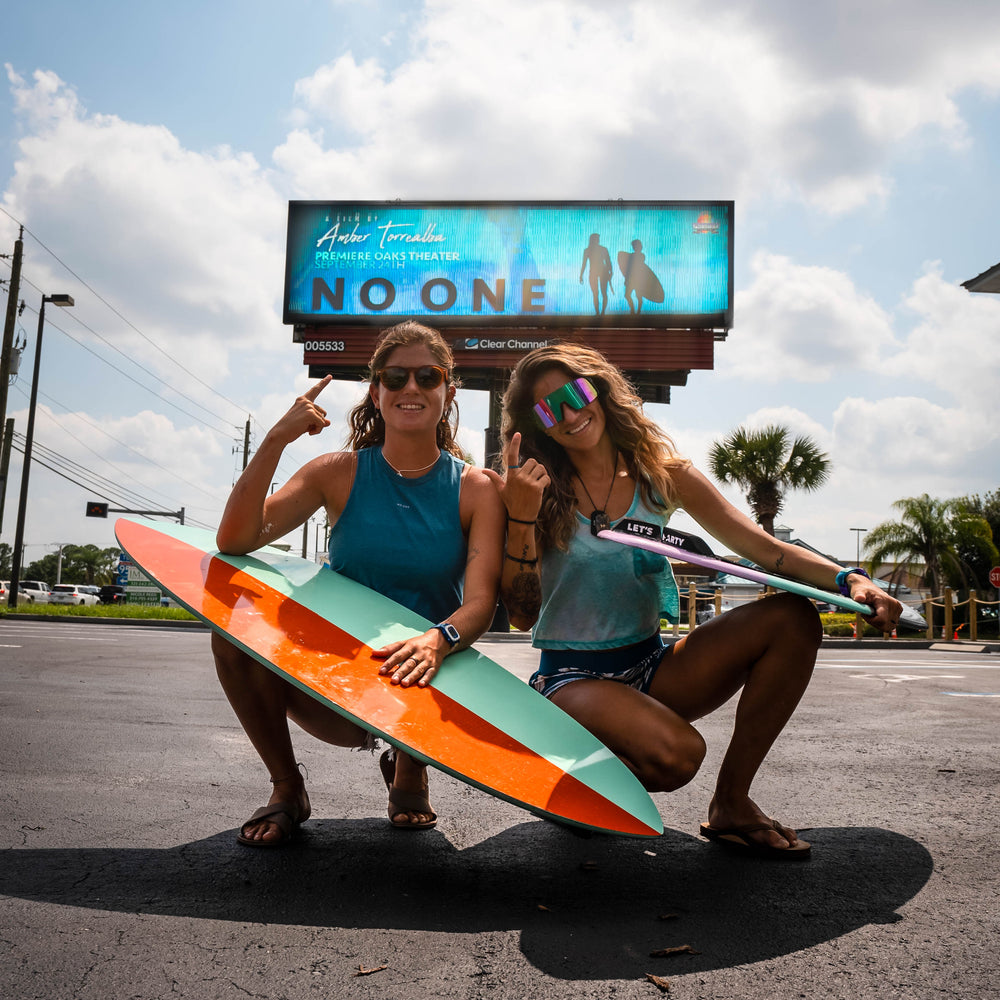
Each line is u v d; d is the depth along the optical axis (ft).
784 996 4.21
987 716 16.28
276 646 5.94
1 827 6.98
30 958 4.44
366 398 7.86
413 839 7.17
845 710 17.17
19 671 20.11
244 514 6.84
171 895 5.51
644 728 6.20
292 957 4.59
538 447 7.36
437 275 59.36
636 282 58.23
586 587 7.04
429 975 4.41
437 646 6.35
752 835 6.84
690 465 7.43
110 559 318.45
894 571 90.27
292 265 60.03
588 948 4.82
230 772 9.56
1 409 66.95
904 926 5.22
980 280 40.88
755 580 6.41
